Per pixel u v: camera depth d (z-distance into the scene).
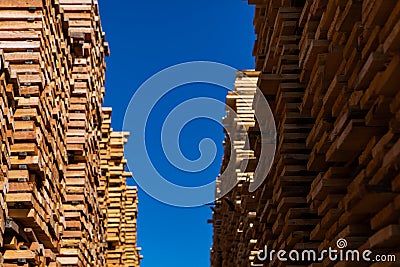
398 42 5.14
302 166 9.71
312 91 8.12
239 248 17.03
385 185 5.88
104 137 18.69
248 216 14.16
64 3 13.62
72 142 12.74
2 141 8.36
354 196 6.16
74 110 13.01
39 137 9.26
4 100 8.45
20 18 9.61
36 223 9.12
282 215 10.16
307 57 7.99
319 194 7.67
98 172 15.90
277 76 10.03
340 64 7.15
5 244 8.88
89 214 14.41
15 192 8.78
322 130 7.63
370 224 6.68
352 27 6.65
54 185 10.62
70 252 12.46
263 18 12.09
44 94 9.77
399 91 5.36
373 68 5.66
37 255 9.51
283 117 10.16
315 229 8.30
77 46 13.27
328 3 7.16
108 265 20.97
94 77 14.63
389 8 5.37
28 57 9.36
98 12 15.00
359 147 6.65
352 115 6.25
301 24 9.15
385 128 6.12
